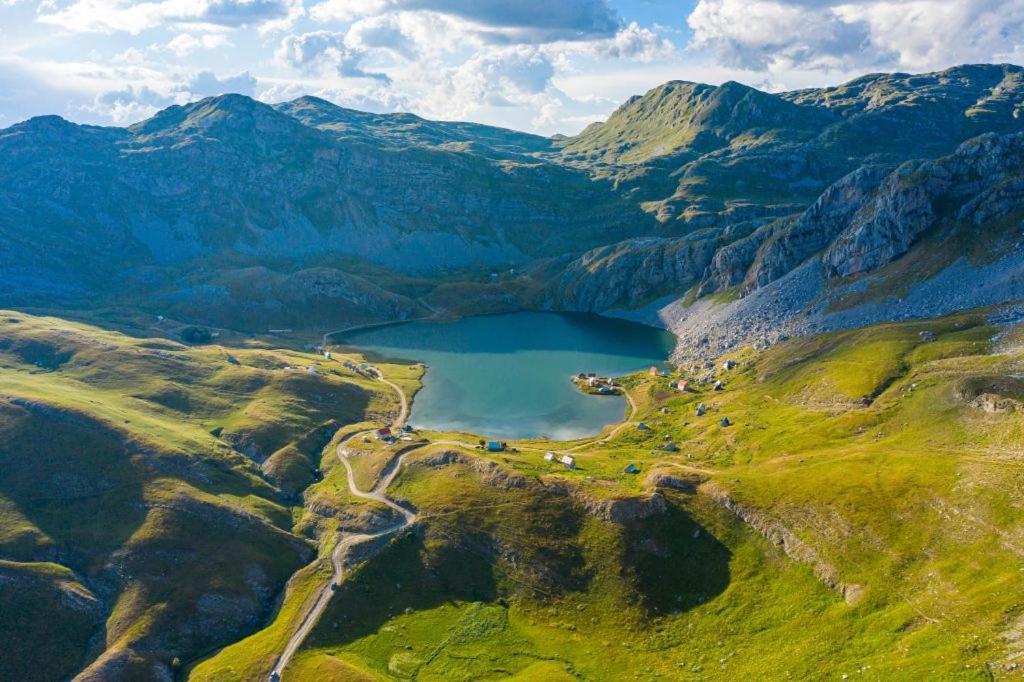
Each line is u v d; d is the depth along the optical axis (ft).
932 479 446.60
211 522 552.82
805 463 536.01
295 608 477.36
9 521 538.06
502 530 513.04
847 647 362.53
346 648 440.45
